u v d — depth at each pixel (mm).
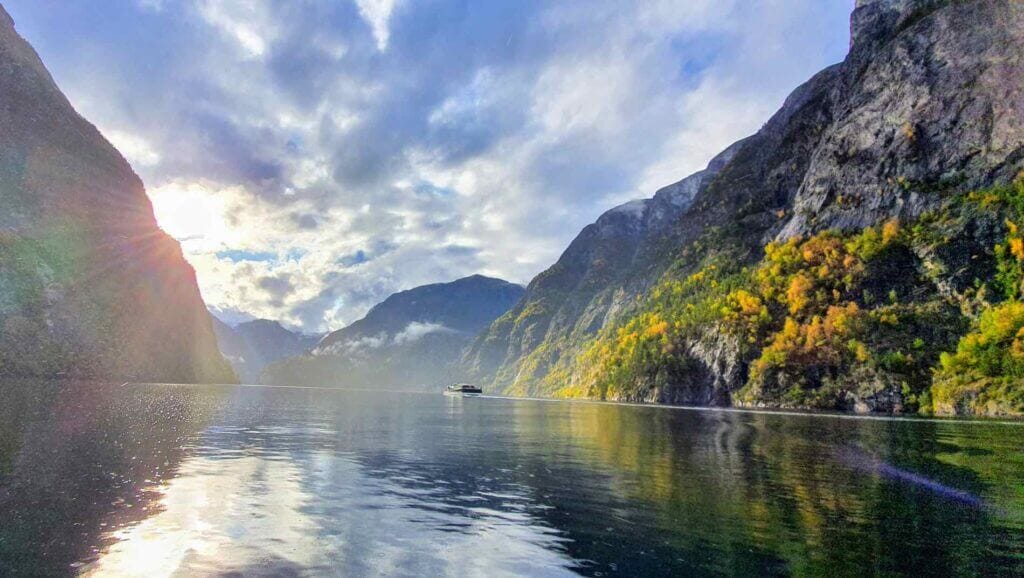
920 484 25938
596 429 58250
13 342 145625
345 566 14375
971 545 16484
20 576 13102
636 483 25922
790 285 149625
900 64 162500
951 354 103688
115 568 13836
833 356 120438
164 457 30781
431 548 15914
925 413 95500
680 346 171000
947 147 139250
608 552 15688
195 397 108875
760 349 139000
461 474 28156
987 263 112625
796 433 53938
